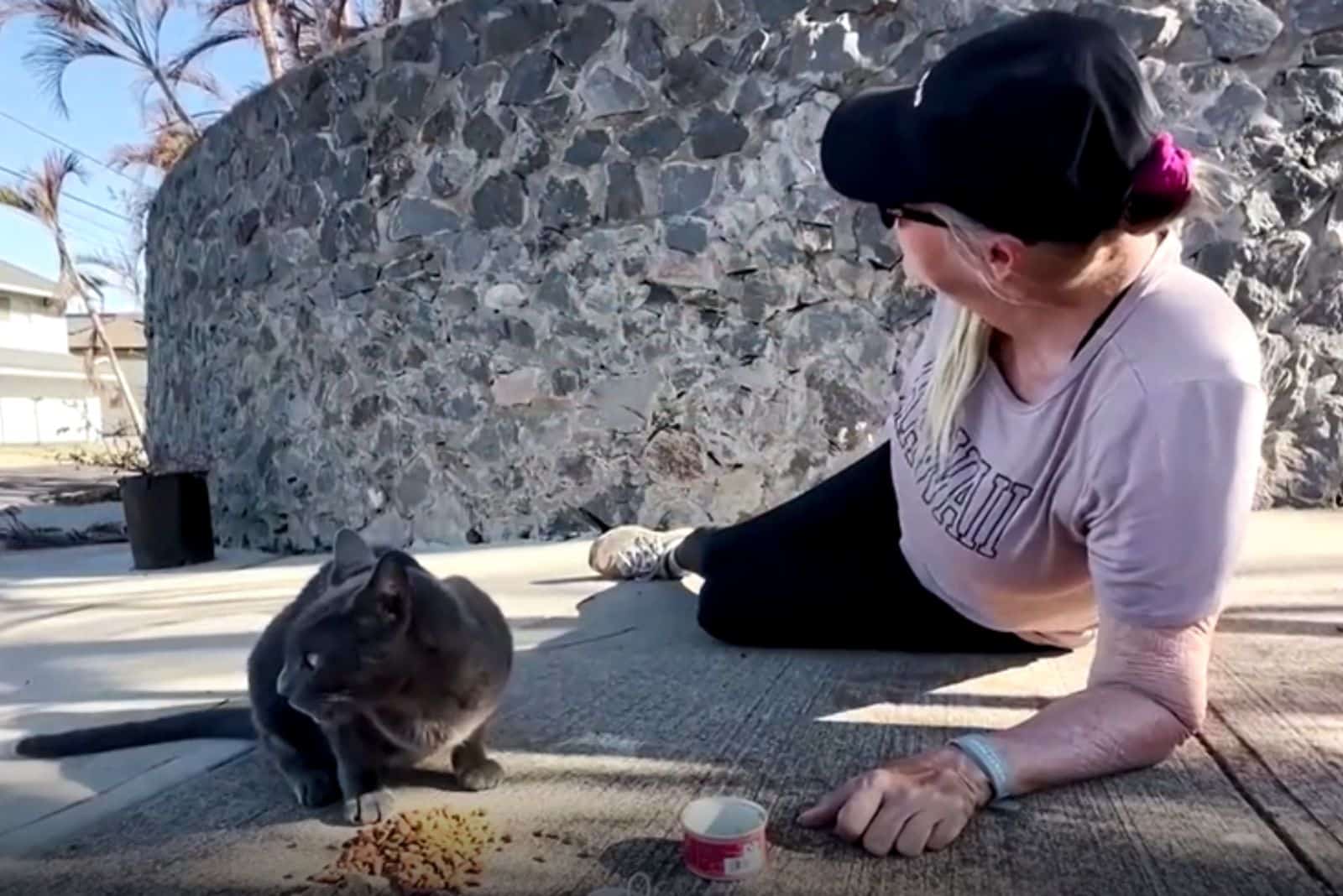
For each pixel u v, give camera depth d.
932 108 1.28
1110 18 4.01
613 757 1.64
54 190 17.17
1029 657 2.12
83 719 2.12
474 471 4.91
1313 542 3.27
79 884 1.27
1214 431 1.33
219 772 1.68
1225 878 1.17
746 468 4.50
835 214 4.31
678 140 4.51
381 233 5.07
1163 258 1.47
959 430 1.74
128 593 4.07
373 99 5.04
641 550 3.26
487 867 1.26
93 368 22.81
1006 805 1.36
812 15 4.33
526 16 4.67
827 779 1.50
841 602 2.16
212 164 6.05
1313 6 3.89
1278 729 1.62
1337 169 3.94
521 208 4.75
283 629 1.60
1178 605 1.38
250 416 5.79
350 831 1.40
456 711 1.48
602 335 4.66
